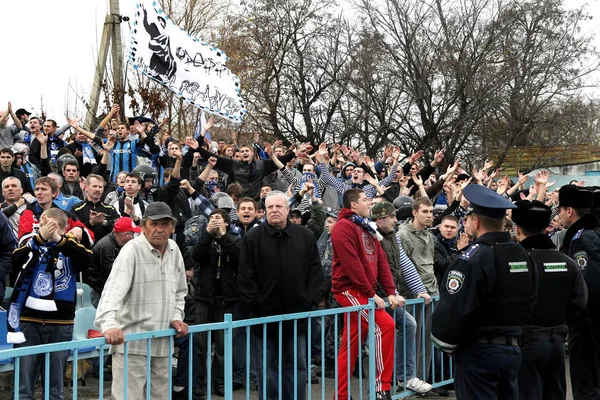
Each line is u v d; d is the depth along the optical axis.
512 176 24.92
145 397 5.13
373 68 24.31
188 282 8.20
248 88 26.00
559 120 24.98
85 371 7.95
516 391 5.02
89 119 15.98
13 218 8.03
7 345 6.21
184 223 9.20
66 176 10.02
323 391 5.93
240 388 7.75
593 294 6.28
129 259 5.16
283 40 27.58
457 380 5.10
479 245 5.01
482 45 23.47
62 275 6.09
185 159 11.59
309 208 8.73
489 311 4.95
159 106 16.91
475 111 22.75
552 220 10.81
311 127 26.56
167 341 5.20
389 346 6.57
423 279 7.89
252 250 6.33
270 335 6.31
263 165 11.80
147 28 11.81
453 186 10.48
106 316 4.90
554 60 23.33
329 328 8.67
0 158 9.62
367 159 12.23
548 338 5.44
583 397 6.41
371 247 6.74
